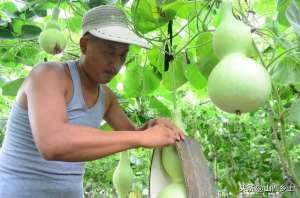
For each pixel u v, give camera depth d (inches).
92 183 292.2
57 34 88.4
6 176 70.7
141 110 105.6
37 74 61.1
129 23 74.9
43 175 70.7
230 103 43.7
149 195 56.9
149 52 96.9
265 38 80.6
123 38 63.1
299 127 138.0
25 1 90.0
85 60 68.5
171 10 78.5
